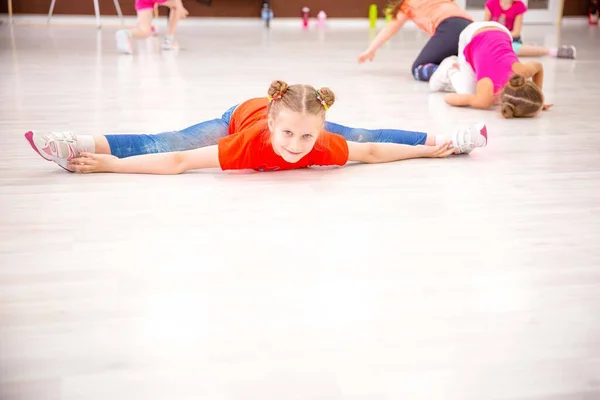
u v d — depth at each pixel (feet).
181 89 11.60
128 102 10.43
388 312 4.34
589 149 8.27
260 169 7.11
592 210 6.22
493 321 4.27
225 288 4.60
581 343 4.05
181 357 3.83
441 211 6.10
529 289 4.70
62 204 6.05
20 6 22.76
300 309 4.35
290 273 4.83
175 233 5.48
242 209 6.04
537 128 9.32
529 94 9.73
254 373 3.70
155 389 3.55
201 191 6.47
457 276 4.86
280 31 22.61
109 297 4.45
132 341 3.97
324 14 24.89
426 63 12.95
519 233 5.65
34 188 6.44
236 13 24.36
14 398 3.44
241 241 5.35
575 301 4.55
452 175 7.14
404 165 7.47
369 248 5.28
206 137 7.44
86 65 14.12
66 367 3.71
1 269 4.79
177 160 6.89
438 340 4.05
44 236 5.37
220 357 3.84
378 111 10.23
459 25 12.61
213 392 3.54
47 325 4.11
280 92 6.34
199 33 21.33
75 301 4.39
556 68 14.82
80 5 23.08
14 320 4.15
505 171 7.32
